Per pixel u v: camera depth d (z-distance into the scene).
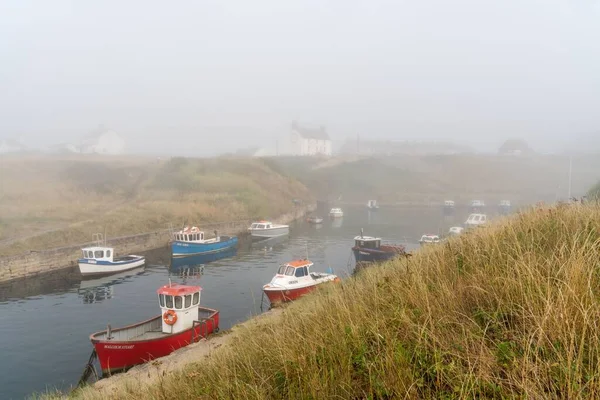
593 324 2.86
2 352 17.94
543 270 4.10
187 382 5.35
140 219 48.53
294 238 50.81
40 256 33.00
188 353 12.80
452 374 3.01
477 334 3.44
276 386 4.01
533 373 2.72
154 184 68.12
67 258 35.19
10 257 31.00
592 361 2.64
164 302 17.62
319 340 4.38
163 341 15.96
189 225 50.81
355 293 6.32
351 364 3.70
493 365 2.95
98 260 32.31
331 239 49.56
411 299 4.50
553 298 3.38
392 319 3.95
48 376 15.80
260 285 29.05
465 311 4.02
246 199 65.00
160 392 5.45
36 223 42.38
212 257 40.41
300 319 6.16
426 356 3.33
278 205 69.94
